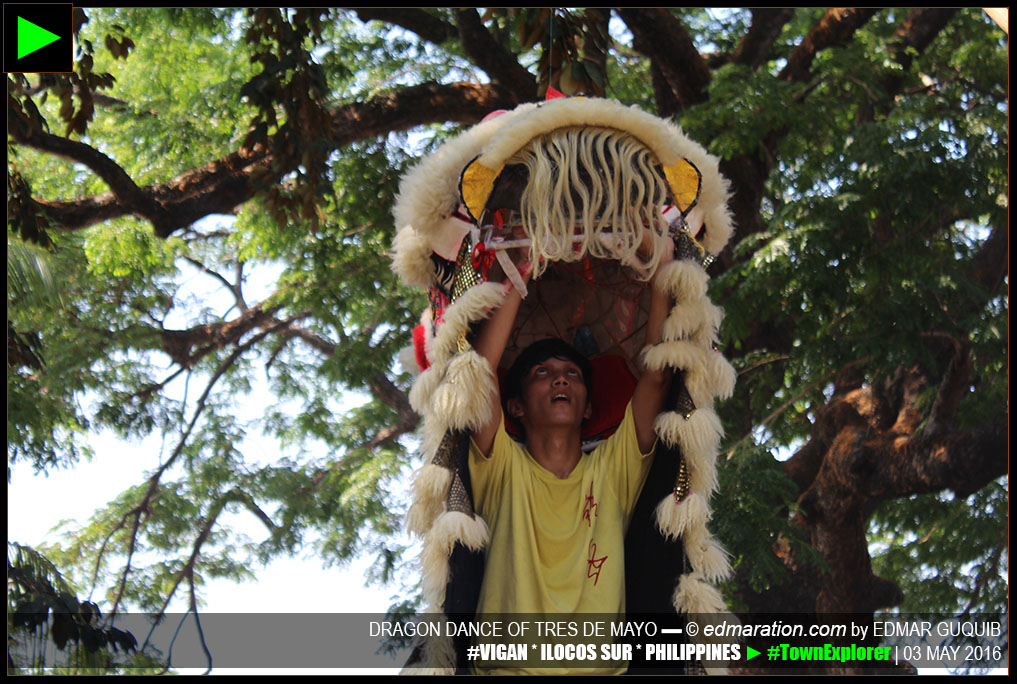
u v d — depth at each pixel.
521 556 3.44
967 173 9.02
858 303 9.62
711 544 3.52
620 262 3.77
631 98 13.06
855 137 9.46
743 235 10.88
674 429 3.45
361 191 12.15
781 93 9.90
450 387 3.32
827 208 9.25
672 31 10.48
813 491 11.19
